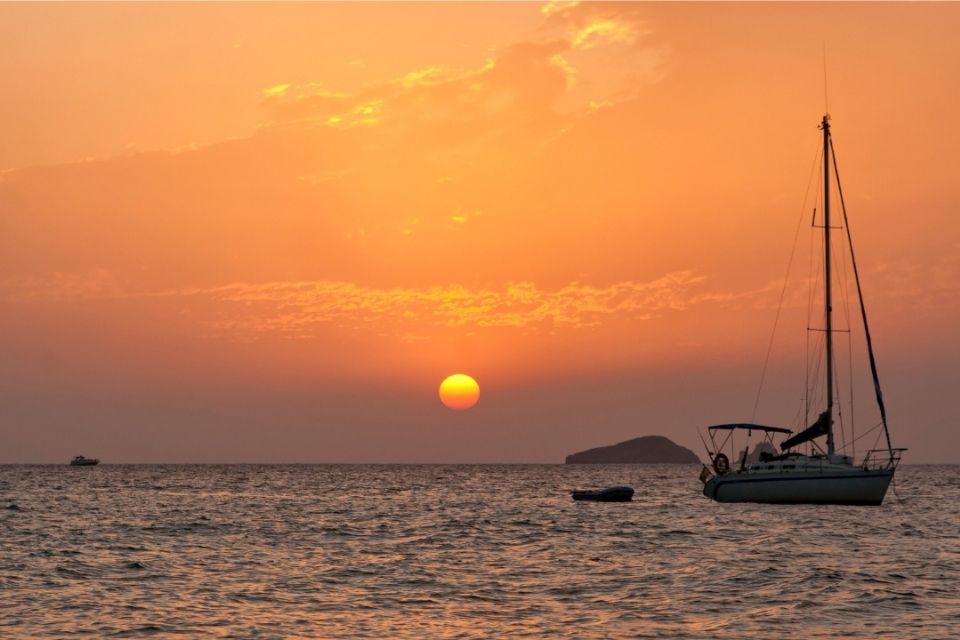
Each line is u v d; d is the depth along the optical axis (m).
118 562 48.91
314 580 43.09
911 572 44.91
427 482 186.00
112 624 33.22
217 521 77.06
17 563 48.41
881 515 78.31
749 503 86.94
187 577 43.81
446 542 59.97
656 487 162.50
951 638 31.44
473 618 34.53
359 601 37.81
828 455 81.62
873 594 38.91
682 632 32.31
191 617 34.50
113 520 77.88
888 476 77.56
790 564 47.78
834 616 34.84
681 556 51.59
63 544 58.03
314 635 31.78
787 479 81.50
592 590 40.38
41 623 33.38
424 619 34.34
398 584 42.06
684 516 80.31
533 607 36.62
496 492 137.88
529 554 53.19
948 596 38.56
